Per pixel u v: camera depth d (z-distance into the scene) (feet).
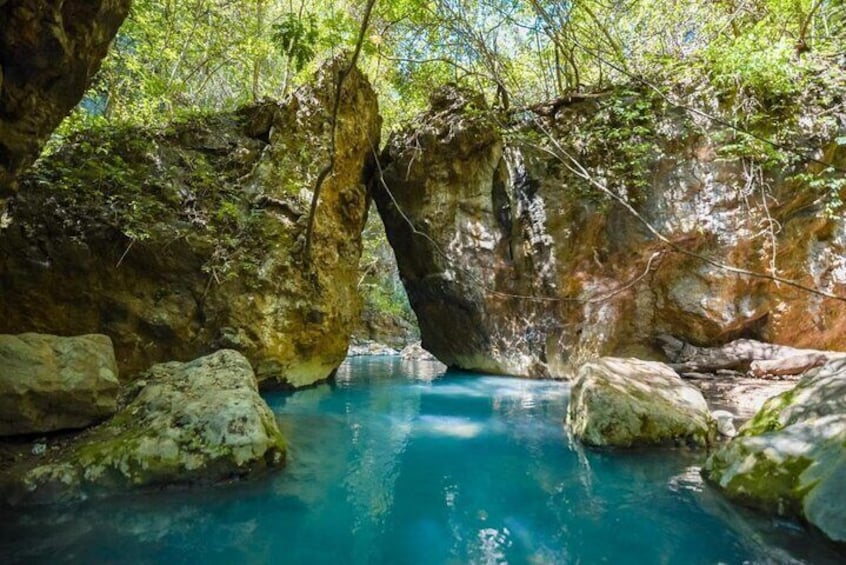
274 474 12.04
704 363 25.40
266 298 23.17
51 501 9.81
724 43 27.66
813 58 26.43
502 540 9.31
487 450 14.92
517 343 30.35
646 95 27.68
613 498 11.14
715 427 14.98
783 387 20.92
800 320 26.09
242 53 37.04
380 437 16.34
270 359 22.94
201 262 22.04
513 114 31.12
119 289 20.39
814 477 9.06
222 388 13.43
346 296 28.43
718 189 26.07
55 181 20.45
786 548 8.61
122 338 20.01
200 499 10.59
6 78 9.16
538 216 28.71
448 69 34.88
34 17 8.68
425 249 31.91
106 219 20.25
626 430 14.17
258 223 24.03
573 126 29.32
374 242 61.00
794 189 25.31
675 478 12.03
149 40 32.35
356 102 29.48
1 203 10.93
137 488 10.52
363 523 10.02
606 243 27.78
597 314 28.02
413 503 11.02
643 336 27.91
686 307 26.71
